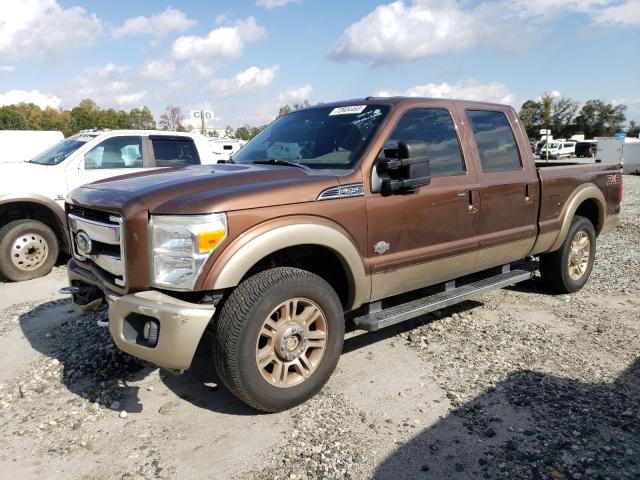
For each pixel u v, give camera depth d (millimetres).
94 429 3299
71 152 7883
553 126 85812
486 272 5391
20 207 7520
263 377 3281
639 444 3020
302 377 3471
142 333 3152
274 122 5086
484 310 5477
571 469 2803
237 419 3395
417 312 4109
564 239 5648
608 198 6277
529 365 4105
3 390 3838
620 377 3879
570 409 3416
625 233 10406
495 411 3416
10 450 3084
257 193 3271
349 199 3664
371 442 3104
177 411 3506
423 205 4117
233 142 19641
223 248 3115
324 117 4520
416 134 4230
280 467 2887
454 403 3529
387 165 3768
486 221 4688
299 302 3439
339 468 2867
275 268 3420
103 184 3830
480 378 3895
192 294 3211
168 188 3285
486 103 5016
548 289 6070
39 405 3602
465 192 4445
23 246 7094
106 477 2830
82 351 4453
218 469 2883
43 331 4996
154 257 3121
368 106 4328
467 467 2854
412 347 4512
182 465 2926
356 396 3664
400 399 3613
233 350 3141
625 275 6871
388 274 3963
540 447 3008
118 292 3336
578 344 4531
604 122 84688
